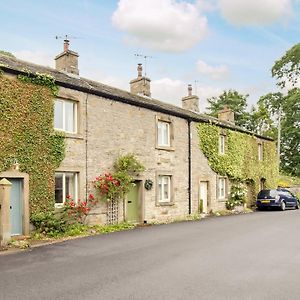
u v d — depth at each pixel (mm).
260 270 8273
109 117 16672
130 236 13328
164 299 6320
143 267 8516
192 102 26297
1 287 6977
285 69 42500
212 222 17969
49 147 13953
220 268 8438
